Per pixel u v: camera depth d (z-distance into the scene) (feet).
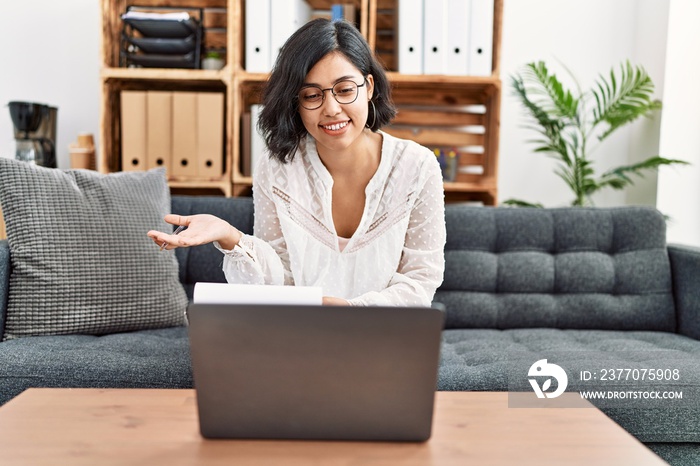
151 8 8.32
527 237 6.72
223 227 3.67
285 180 4.56
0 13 8.23
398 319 2.34
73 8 8.34
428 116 8.58
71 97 8.41
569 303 6.49
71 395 3.17
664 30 8.38
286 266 4.65
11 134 8.30
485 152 8.46
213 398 2.48
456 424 2.81
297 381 2.44
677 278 6.48
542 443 2.60
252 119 7.61
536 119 8.73
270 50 7.47
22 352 4.50
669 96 8.47
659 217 6.75
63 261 5.29
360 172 4.49
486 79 7.50
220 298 2.43
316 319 2.34
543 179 9.07
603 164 9.21
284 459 2.36
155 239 3.17
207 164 7.59
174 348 4.90
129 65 7.84
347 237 4.71
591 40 8.97
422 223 4.51
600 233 6.70
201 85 8.05
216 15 8.39
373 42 7.55
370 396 2.47
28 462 2.31
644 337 6.06
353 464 2.33
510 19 8.92
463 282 6.54
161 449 2.45
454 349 5.49
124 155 7.55
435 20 7.40
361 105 3.87
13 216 5.32
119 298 5.43
